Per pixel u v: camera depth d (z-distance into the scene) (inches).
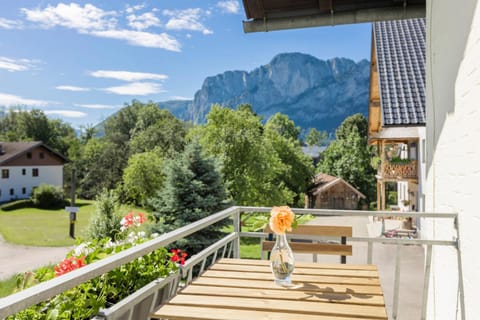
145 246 75.7
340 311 76.7
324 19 191.8
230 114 956.0
